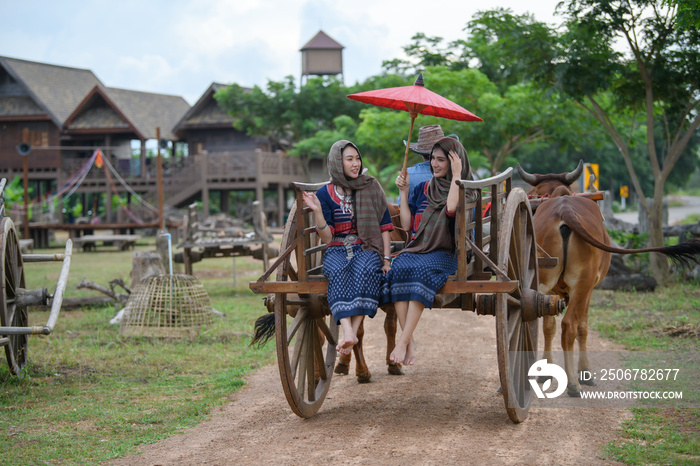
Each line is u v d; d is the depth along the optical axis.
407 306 5.04
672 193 65.62
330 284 5.09
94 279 17.16
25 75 38.53
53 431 5.41
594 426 5.27
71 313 11.70
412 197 5.67
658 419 5.40
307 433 5.24
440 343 8.83
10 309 7.04
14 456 4.80
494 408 5.82
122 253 26.70
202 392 6.63
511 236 5.58
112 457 4.78
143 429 5.45
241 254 14.98
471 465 4.42
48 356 8.12
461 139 21.58
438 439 4.97
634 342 8.28
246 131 37.97
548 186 7.90
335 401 6.21
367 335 9.65
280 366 5.20
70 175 36.50
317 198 5.20
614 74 14.15
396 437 5.05
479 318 10.72
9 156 38.47
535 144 26.78
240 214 39.16
